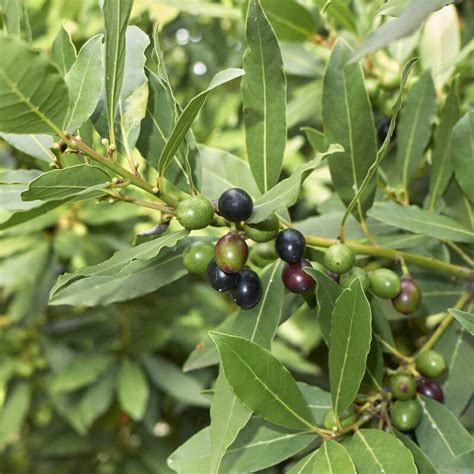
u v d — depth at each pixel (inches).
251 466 20.1
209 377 35.9
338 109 21.3
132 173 19.3
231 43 35.5
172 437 40.8
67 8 31.5
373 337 20.5
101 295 21.6
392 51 26.6
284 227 21.5
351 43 26.8
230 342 18.8
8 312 38.0
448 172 22.8
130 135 19.8
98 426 40.4
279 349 31.9
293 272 20.1
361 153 21.4
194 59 34.1
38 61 16.9
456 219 23.2
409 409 20.1
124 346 35.9
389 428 20.2
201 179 20.6
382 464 18.8
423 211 21.9
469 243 23.3
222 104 32.7
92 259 31.1
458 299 23.0
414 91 23.5
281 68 20.2
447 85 25.7
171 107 20.2
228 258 19.1
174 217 19.8
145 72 20.3
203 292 35.5
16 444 45.9
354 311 18.9
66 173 18.4
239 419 18.9
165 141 20.4
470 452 19.2
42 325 38.2
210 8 28.1
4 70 16.8
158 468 38.8
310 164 18.5
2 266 31.0
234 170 22.0
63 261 32.6
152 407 37.4
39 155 20.5
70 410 35.5
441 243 23.0
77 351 38.5
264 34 20.0
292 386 19.3
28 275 30.8
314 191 29.6
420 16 16.6
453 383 22.0
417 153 23.7
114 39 18.5
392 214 21.7
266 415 19.3
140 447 40.3
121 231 32.8
